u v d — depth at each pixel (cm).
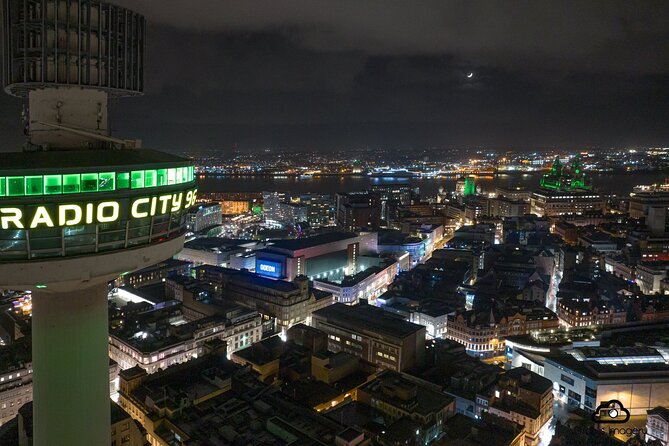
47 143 7894
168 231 8550
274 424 15100
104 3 8056
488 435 16238
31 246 7025
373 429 16262
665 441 17112
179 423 15725
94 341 8506
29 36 7644
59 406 8362
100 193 7212
